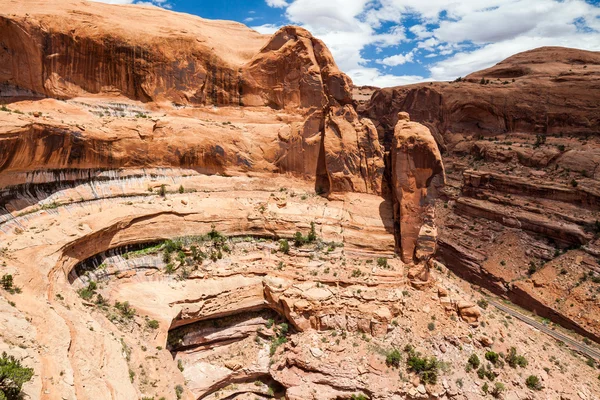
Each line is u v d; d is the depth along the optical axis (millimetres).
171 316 26375
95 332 20094
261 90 37281
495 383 26812
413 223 32531
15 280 19734
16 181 24906
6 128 23016
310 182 36625
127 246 28859
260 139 36125
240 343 30078
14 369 13406
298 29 36750
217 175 34812
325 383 26625
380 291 30281
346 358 27266
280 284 30125
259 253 32219
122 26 32781
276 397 28359
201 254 30250
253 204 34062
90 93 31781
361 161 35469
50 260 22578
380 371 26688
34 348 15852
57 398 14211
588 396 28297
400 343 28266
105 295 25969
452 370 27047
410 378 26422
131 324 24844
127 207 29109
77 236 24922
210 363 28562
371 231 33500
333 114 36188
